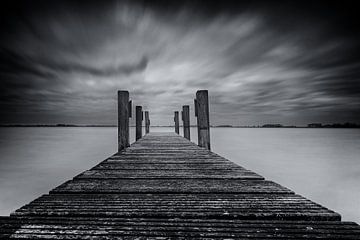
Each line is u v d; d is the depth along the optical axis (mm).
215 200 2150
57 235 1497
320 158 18766
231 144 31906
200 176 3121
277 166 15742
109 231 1553
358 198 9414
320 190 10516
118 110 6285
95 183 2744
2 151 23609
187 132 10156
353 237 1494
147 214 1829
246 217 1814
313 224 1659
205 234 1526
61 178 12633
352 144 31266
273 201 2117
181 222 1689
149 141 8469
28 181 12016
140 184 2713
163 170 3492
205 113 6266
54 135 55625
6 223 1642
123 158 4594
